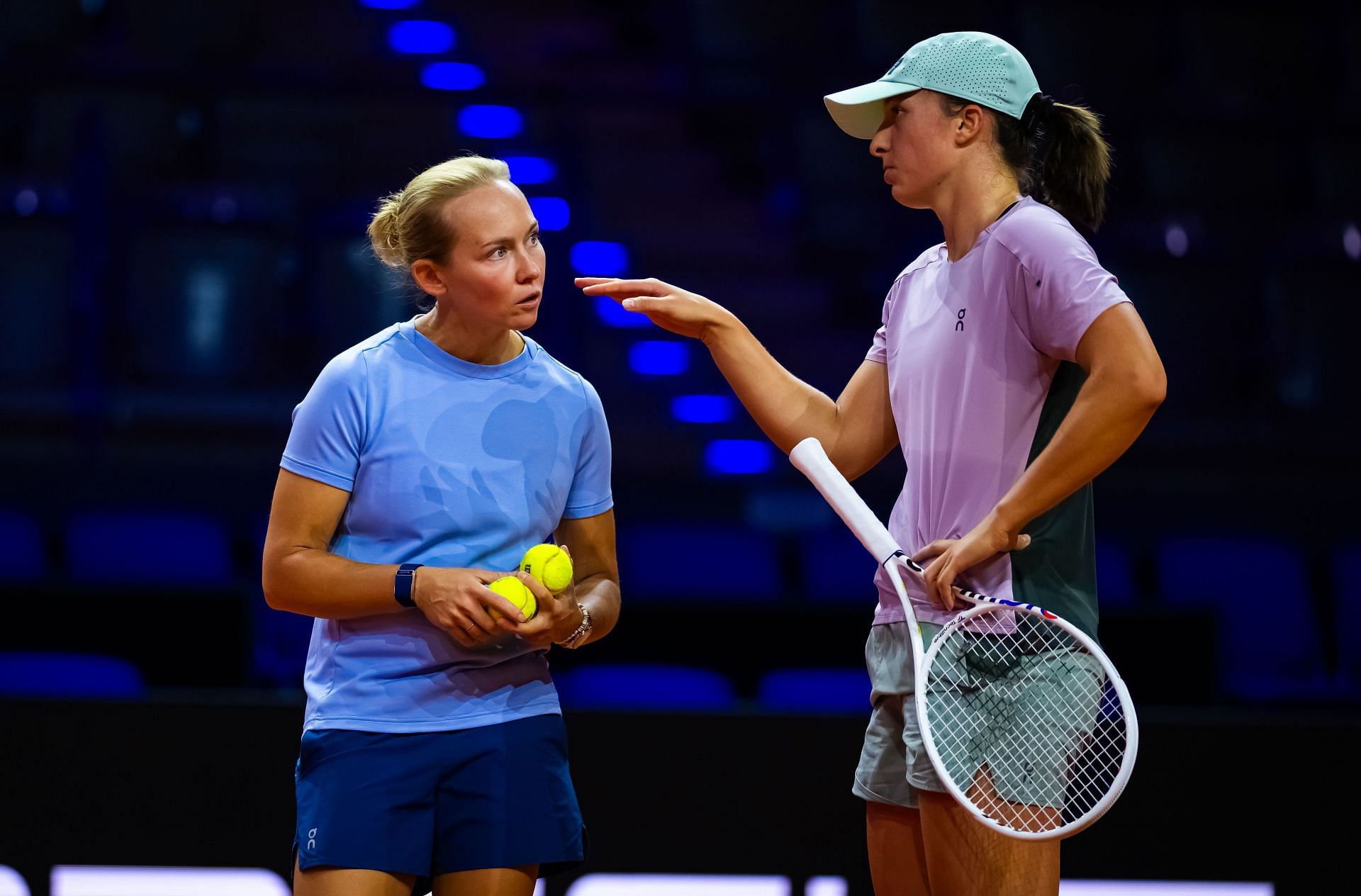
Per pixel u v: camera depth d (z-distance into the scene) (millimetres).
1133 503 22172
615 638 16219
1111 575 20875
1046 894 7891
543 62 29922
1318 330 25016
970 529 7887
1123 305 7355
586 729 11648
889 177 8367
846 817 11672
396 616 7969
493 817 7938
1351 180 27672
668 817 11609
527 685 8180
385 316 24594
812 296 26656
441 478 7953
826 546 21000
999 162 8125
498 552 8062
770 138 28609
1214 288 25250
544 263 8055
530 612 7590
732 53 29719
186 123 26547
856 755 11734
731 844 11609
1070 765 7859
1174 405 24719
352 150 26766
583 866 11516
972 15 29672
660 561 20594
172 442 21969
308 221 25016
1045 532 7914
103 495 20547
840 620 16312
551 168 26188
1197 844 11688
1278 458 23141
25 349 23547
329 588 7691
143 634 15172
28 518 20219
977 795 7863
